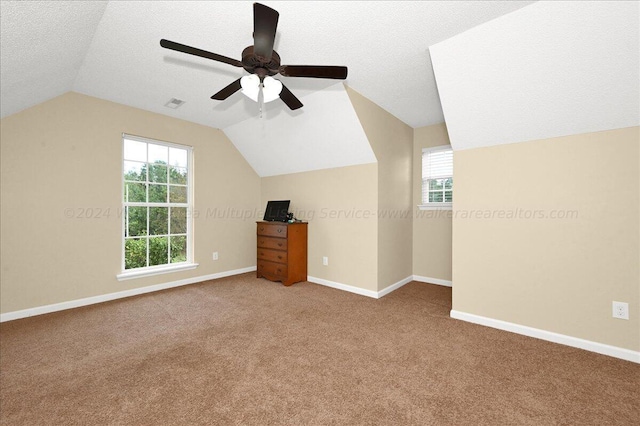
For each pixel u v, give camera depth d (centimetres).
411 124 392
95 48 211
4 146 254
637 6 146
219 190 421
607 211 199
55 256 281
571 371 177
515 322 235
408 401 149
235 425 132
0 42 148
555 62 181
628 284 192
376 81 263
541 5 162
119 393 155
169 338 222
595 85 182
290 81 262
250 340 219
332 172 371
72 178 291
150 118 346
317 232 391
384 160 340
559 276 216
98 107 307
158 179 363
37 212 271
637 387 160
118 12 171
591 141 204
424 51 213
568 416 138
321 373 175
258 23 134
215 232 417
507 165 238
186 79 262
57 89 261
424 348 206
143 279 343
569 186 212
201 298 323
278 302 310
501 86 206
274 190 454
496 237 244
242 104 322
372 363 186
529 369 179
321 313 277
